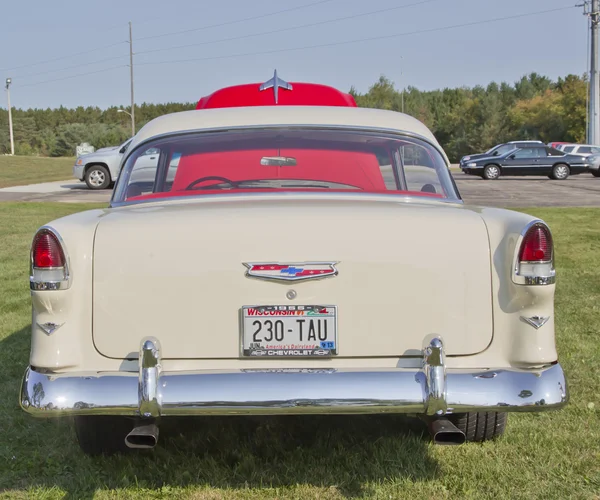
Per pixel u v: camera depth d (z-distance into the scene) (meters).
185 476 3.06
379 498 2.87
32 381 2.56
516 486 2.96
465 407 2.50
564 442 3.39
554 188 21.11
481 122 84.19
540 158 26.61
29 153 100.69
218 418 3.76
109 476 3.11
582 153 30.25
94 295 2.62
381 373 2.50
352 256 2.60
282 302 2.60
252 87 5.38
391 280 2.61
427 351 2.48
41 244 2.59
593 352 4.79
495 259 2.65
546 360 2.62
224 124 3.53
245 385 2.47
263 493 2.93
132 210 2.91
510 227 2.66
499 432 3.37
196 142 3.48
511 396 2.52
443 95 105.19
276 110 3.68
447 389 2.50
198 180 3.48
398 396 2.46
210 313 2.61
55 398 2.50
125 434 3.20
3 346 5.10
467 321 2.63
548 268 2.60
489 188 21.12
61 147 104.62
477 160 26.75
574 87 72.81
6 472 3.17
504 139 81.31
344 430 3.60
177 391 2.47
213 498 2.89
